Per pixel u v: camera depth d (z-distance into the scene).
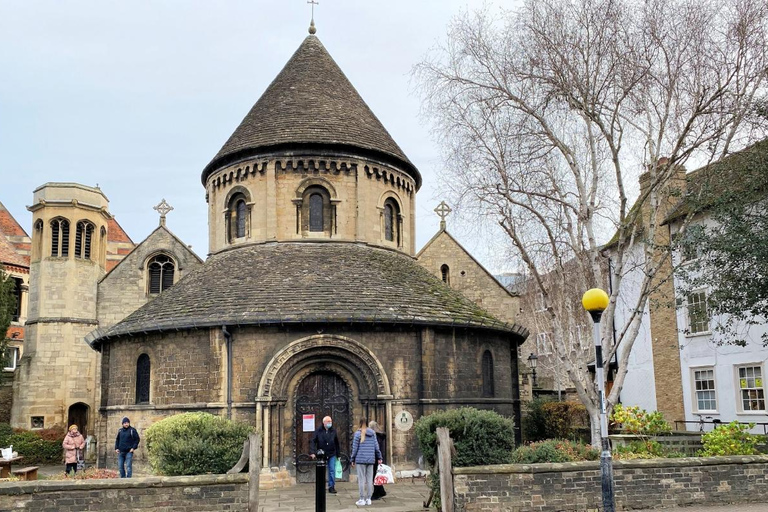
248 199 28.48
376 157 29.19
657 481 15.65
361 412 22.94
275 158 28.06
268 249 27.36
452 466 15.17
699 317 25.08
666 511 15.23
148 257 37.09
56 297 36.47
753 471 16.28
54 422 35.44
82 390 36.25
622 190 19.81
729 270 19.86
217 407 22.47
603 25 19.56
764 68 18.66
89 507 13.81
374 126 30.55
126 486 14.00
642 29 19.50
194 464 15.80
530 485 14.91
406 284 25.80
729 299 19.94
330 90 30.52
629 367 35.22
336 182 28.31
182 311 24.06
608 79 19.67
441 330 24.36
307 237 27.73
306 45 32.50
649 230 20.14
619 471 15.48
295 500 19.00
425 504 16.73
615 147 21.56
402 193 30.88
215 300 24.05
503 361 27.36
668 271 31.27
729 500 15.97
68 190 37.41
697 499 15.77
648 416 23.16
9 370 48.03
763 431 26.84
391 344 23.36
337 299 23.30
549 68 20.12
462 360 24.83
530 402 37.28
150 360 24.53
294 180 28.09
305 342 22.67
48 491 13.71
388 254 28.80
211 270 27.30
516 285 34.09
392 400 22.89
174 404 23.38
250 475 14.55
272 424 22.30
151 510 14.04
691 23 19.28
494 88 20.55
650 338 33.66
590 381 20.23
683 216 28.84
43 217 37.19
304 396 23.14
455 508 14.66
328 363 23.17
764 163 19.62
